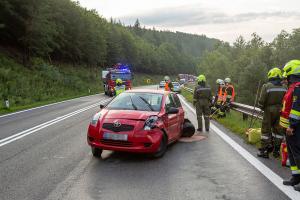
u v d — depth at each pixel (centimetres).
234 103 1619
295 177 588
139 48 12306
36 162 750
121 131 764
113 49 8988
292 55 6419
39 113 1844
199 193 554
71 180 620
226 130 1234
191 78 11912
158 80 13188
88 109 2061
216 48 10506
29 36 3991
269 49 6831
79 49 6194
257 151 867
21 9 3934
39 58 4516
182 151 874
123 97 915
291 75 606
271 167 711
